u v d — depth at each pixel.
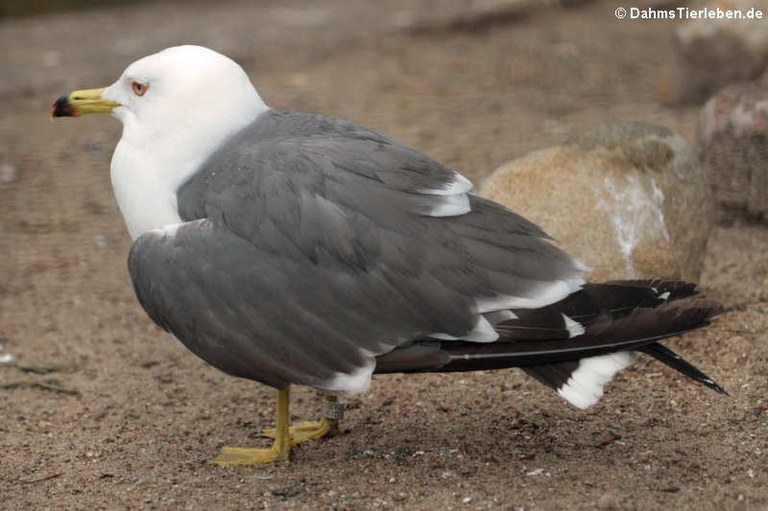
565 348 8.41
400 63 23.72
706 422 10.02
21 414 11.20
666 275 11.77
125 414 11.16
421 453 9.70
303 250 8.62
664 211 11.97
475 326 8.45
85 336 13.18
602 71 22.91
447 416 10.55
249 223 8.76
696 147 16.69
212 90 9.38
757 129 15.04
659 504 8.48
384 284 8.52
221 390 11.69
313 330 8.60
